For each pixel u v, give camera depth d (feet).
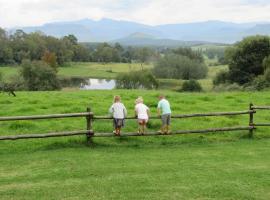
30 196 35.06
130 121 68.28
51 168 44.24
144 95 109.09
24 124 64.28
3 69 414.82
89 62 646.74
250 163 47.55
